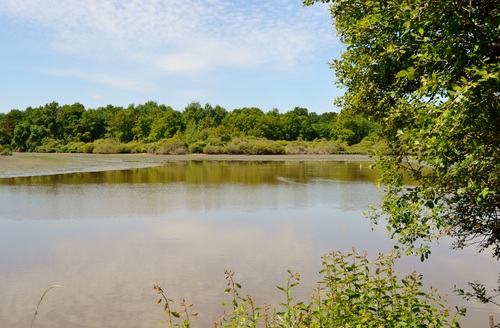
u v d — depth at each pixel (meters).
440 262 11.20
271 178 38.91
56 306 8.76
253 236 15.08
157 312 8.48
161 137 121.44
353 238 14.64
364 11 5.42
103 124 138.25
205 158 81.69
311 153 101.56
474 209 4.68
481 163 3.65
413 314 4.16
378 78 5.66
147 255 12.53
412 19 3.84
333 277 4.46
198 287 9.81
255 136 118.38
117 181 35.78
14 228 16.50
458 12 3.83
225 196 26.22
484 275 10.23
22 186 31.27
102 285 9.98
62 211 20.44
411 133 4.04
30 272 10.96
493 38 3.92
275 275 10.61
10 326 7.83
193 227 16.73
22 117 137.50
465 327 7.46
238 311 4.20
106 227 16.72
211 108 162.75
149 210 20.81
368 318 3.85
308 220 18.16
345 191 28.73
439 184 4.10
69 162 62.34
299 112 152.25
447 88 4.08
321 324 3.95
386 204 5.28
